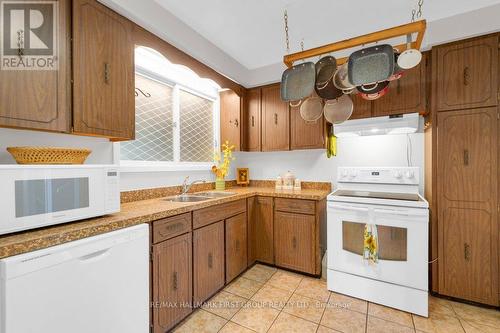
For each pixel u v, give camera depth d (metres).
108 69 1.43
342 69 1.43
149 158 2.22
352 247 2.01
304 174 2.92
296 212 2.40
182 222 1.66
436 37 1.92
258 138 2.93
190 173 2.56
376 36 1.29
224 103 2.99
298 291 2.10
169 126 2.42
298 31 2.11
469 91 1.84
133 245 1.25
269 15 1.87
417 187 2.17
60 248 0.96
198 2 1.71
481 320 1.69
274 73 2.77
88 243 1.05
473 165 1.84
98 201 1.24
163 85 2.38
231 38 2.23
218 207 2.04
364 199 1.94
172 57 1.94
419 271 1.75
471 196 1.85
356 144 2.61
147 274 1.33
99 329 1.08
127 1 1.50
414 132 2.26
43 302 0.90
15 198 0.94
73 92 1.26
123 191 1.89
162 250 1.50
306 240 2.35
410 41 1.23
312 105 1.73
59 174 1.08
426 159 2.23
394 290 1.83
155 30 1.74
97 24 1.38
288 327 1.64
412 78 2.07
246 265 2.44
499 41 1.76
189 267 1.72
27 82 1.11
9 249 0.85
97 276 1.08
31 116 1.11
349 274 2.01
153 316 1.43
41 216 1.01
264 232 2.58
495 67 1.77
